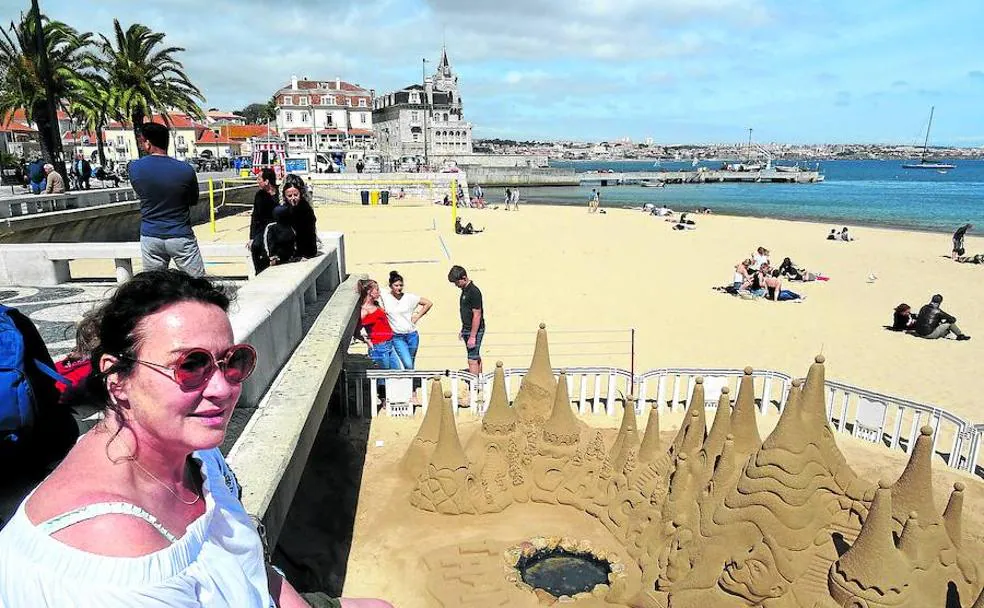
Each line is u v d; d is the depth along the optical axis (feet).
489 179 305.53
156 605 4.52
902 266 77.92
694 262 75.97
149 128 22.45
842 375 36.94
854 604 13.87
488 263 70.28
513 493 21.89
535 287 58.08
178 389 5.10
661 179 333.62
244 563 6.08
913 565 13.93
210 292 5.73
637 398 30.53
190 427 5.24
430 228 102.37
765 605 14.98
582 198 230.68
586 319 47.42
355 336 31.99
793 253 88.17
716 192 268.62
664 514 18.15
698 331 45.06
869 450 27.14
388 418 28.96
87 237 63.31
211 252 30.83
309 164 176.14
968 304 57.41
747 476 15.64
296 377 18.90
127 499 4.81
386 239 88.17
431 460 21.66
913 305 56.24
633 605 17.10
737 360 38.83
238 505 6.38
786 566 14.92
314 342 22.58
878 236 112.57
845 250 91.97
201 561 5.17
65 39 95.71
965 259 81.25
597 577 18.58
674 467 18.74
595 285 59.88
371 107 300.20
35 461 10.92
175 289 5.42
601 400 32.27
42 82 72.95
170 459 5.38
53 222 56.39
